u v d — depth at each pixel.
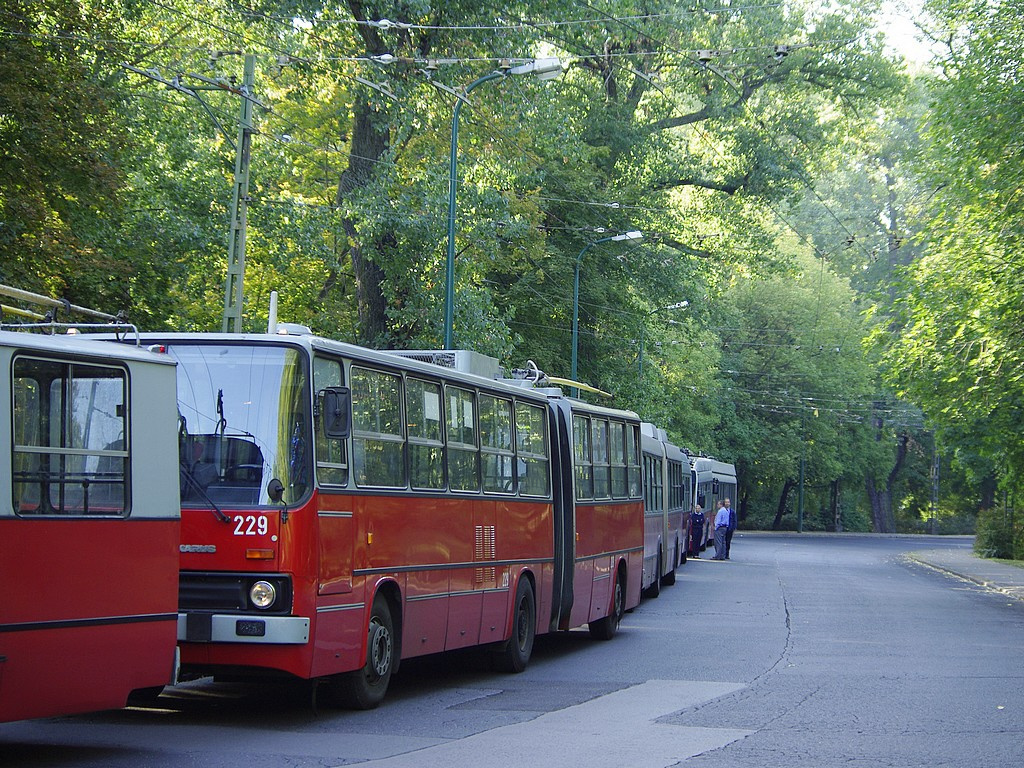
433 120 32.91
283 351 11.31
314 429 11.23
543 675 15.98
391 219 31.36
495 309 35.00
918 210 39.75
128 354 9.43
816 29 49.22
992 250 30.34
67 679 8.72
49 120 21.31
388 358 12.93
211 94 32.12
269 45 31.14
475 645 15.01
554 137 34.91
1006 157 29.95
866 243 83.62
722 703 13.18
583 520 19.17
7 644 8.24
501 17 32.12
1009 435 33.75
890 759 10.01
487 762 9.62
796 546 65.56
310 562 10.97
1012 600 31.19
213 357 11.34
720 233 53.34
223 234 30.34
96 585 8.98
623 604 21.81
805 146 51.62
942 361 31.27
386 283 33.53
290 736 10.84
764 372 84.00
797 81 50.34
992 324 30.06
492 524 15.59
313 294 38.59
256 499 10.96
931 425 35.84
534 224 37.53
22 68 21.22
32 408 8.57
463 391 14.98
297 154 34.00
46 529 8.57
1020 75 29.88
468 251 34.06
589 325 47.84
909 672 15.95
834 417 85.25
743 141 49.78
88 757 9.52
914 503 103.50
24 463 8.48
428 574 13.56
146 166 31.19
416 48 31.28
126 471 9.34
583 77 48.12
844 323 83.50
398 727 11.48
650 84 48.69
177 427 9.92
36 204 21.53
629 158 48.19
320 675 11.14
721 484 61.94
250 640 10.70
